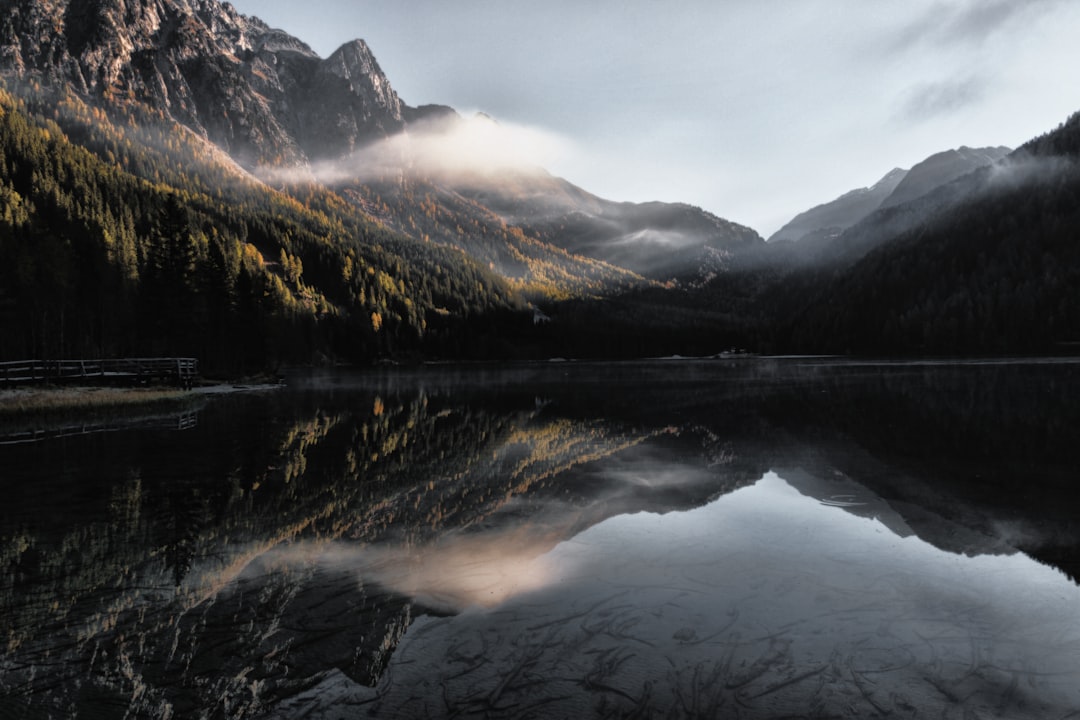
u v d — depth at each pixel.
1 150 117.06
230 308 58.38
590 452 15.25
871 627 5.38
